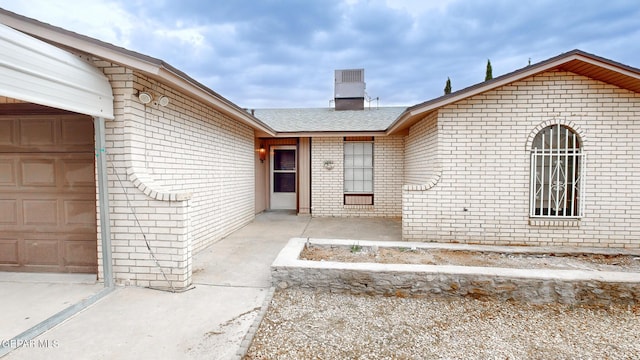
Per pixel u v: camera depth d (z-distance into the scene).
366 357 2.32
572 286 3.19
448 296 3.35
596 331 2.74
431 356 2.35
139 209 3.47
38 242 3.79
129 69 3.43
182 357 2.24
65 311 2.79
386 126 9.03
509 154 5.36
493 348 2.46
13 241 3.80
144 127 3.70
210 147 5.60
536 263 4.23
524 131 5.30
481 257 4.43
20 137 3.72
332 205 9.00
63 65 2.70
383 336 2.62
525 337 2.64
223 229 6.19
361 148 9.00
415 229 5.62
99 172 3.32
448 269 3.41
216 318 2.82
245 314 2.91
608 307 3.14
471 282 3.32
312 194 9.07
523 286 3.25
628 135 5.10
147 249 3.48
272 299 3.29
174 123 4.39
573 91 5.16
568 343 2.55
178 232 3.43
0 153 3.74
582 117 5.16
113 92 3.44
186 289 3.46
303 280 3.50
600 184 5.18
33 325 2.61
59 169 3.71
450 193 5.52
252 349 2.39
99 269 3.58
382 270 3.41
